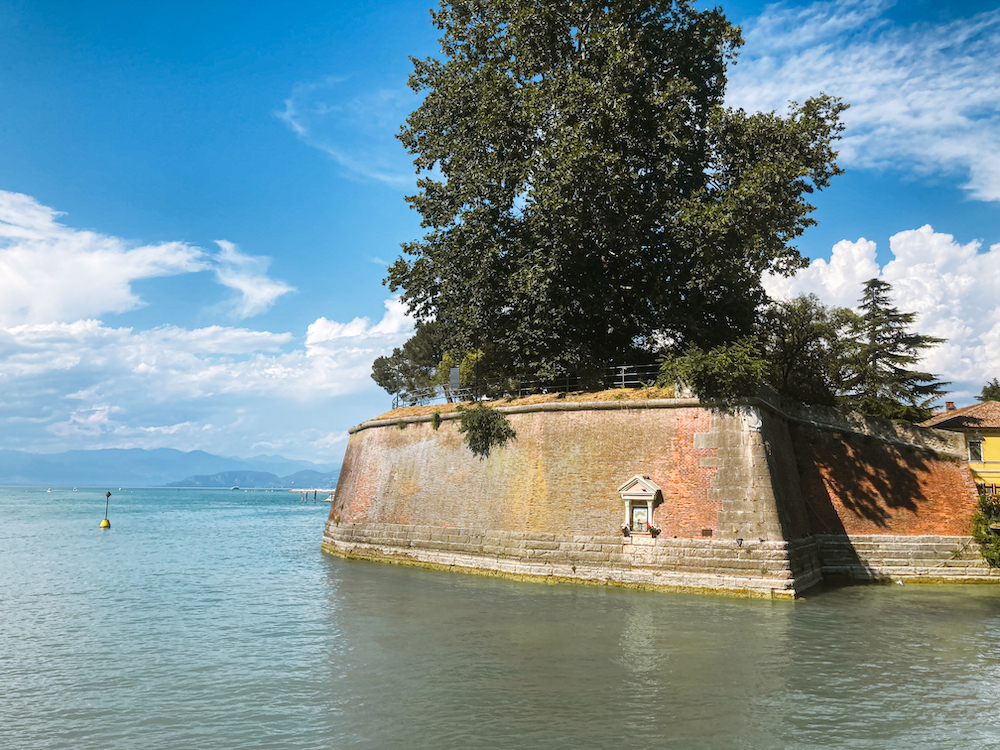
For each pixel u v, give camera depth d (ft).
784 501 102.47
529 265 118.32
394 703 54.90
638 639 73.46
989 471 123.44
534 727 49.98
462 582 107.86
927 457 117.50
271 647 71.92
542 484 111.14
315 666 64.95
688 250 116.47
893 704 55.62
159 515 364.38
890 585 110.32
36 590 108.06
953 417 135.44
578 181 104.73
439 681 60.13
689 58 124.47
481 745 46.85
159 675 62.80
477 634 75.82
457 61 132.36
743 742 47.78
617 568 101.96
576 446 109.81
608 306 119.55
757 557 94.94
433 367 199.21
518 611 86.74
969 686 60.29
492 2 126.62
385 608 89.71
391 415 146.92
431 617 84.02
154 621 84.74
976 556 112.47
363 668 64.18
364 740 47.75
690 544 98.58
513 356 132.46
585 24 121.29
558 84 116.06
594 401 110.01
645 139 115.65
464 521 120.67
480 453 121.39
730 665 64.90
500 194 120.78
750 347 103.14
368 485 144.66
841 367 146.82
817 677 62.03
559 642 72.33
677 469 102.01
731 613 85.56
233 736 48.55
